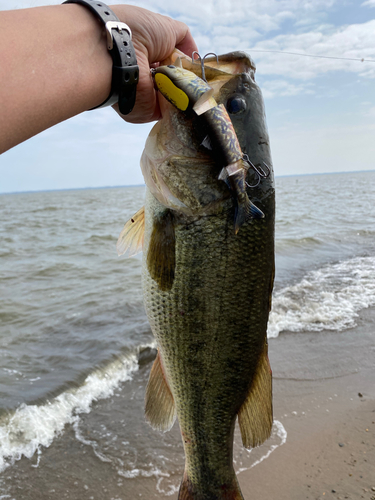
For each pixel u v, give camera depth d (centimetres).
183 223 32
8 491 58
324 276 168
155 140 32
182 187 32
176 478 60
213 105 28
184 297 34
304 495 55
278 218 437
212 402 37
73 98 21
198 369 36
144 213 37
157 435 70
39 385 85
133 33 26
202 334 34
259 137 33
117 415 75
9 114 18
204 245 32
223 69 33
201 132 30
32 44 19
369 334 104
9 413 74
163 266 33
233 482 39
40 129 20
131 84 24
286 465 61
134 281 184
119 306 142
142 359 97
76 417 75
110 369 92
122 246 38
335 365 89
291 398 78
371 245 244
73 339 112
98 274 206
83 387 85
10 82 18
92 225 449
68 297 160
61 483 59
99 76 22
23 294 168
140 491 58
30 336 116
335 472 58
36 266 231
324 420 71
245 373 36
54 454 65
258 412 38
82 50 21
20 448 66
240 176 29
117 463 63
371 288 143
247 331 35
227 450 39
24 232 397
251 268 34
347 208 524
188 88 26
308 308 124
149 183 33
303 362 91
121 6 26
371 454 61
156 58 29
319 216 441
